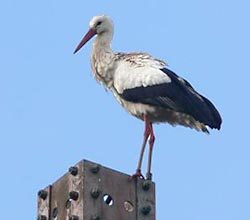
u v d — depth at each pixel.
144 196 9.56
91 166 9.27
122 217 9.32
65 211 9.40
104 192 9.28
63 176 9.63
